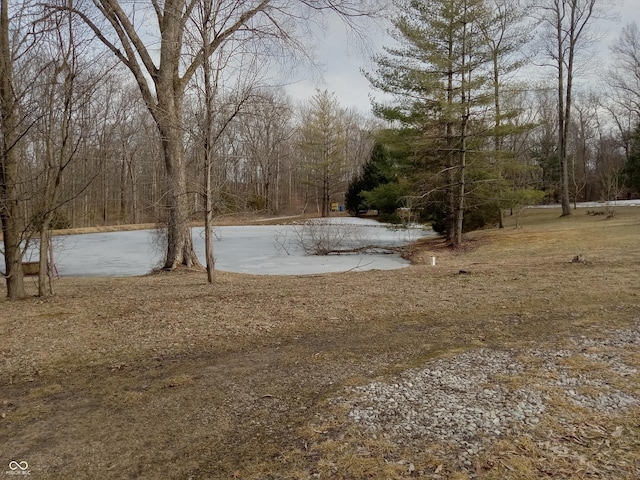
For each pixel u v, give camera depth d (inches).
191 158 398.3
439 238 869.2
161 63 399.2
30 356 181.9
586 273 327.6
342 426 118.6
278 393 144.1
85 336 207.5
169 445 113.7
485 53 607.8
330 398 137.5
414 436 111.6
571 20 888.3
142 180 1549.0
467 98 623.2
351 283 333.7
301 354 181.6
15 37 265.7
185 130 325.4
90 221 1428.4
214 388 149.2
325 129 1723.7
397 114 668.7
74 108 276.2
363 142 2253.9
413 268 434.9
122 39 385.7
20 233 305.3
